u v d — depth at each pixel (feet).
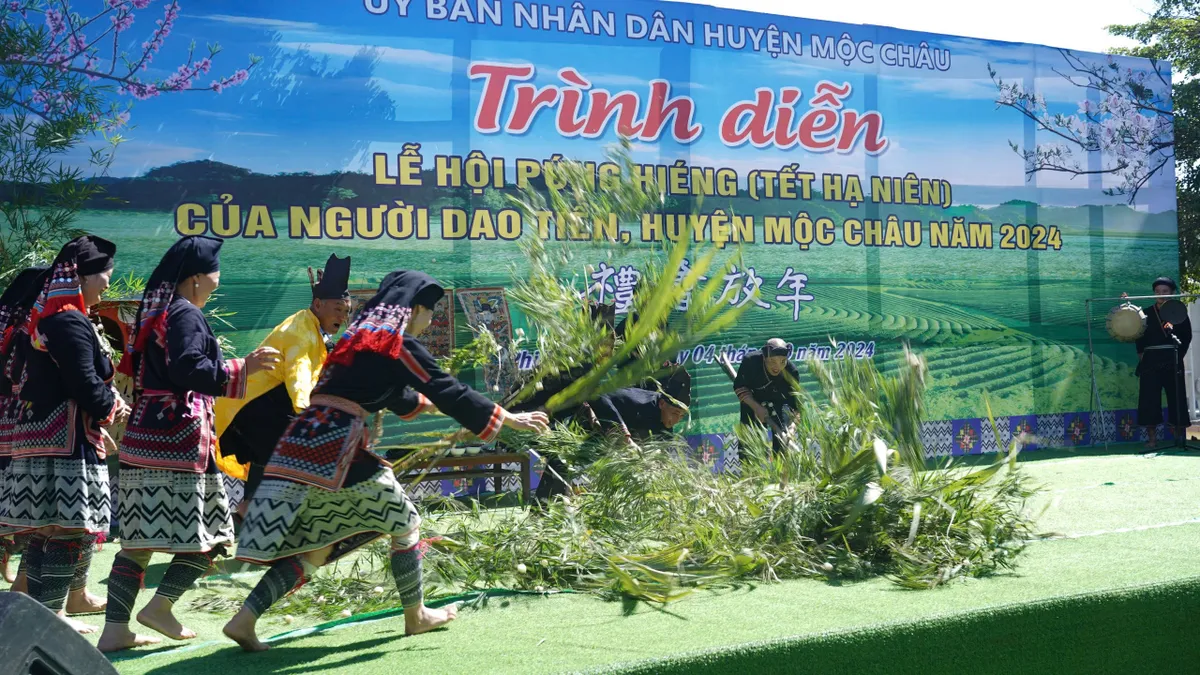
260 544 11.60
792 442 18.06
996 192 36.09
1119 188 37.86
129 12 25.72
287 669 11.30
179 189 26.22
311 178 27.55
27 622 7.36
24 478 13.93
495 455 23.68
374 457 12.32
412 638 12.64
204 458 12.85
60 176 24.97
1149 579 13.73
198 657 12.11
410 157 28.53
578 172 15.75
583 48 30.42
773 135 32.89
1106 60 37.76
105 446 15.07
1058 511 21.36
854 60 34.12
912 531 15.42
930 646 11.84
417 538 12.78
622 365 14.88
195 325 12.42
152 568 19.33
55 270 14.06
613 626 12.71
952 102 35.47
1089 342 37.09
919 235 34.94
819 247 33.45
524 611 13.96
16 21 24.59
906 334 34.58
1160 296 35.94
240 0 26.86
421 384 12.16
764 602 13.80
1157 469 30.04
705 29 32.01
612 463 17.54
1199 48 51.83
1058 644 12.59
